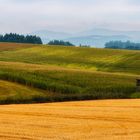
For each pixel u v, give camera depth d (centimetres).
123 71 10594
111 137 2294
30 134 2369
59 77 7606
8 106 3903
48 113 3309
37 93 6531
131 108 3734
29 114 3241
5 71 7844
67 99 5103
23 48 16038
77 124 2748
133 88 6812
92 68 11225
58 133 2402
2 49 15825
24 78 7300
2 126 2638
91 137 2289
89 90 6825
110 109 3644
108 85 7038
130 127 2656
